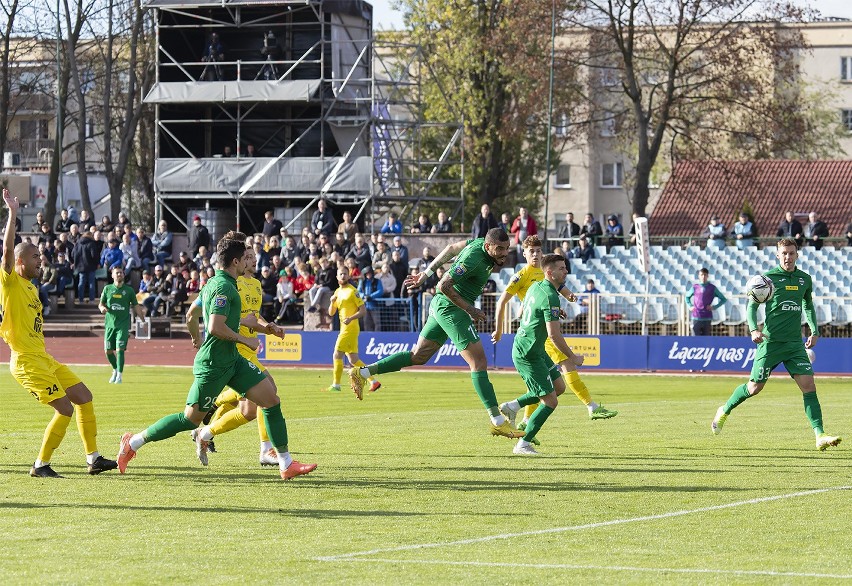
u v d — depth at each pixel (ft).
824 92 317.42
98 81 250.16
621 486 45.88
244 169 175.42
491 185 230.27
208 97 174.81
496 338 66.54
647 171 201.67
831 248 157.58
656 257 159.12
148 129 236.43
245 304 55.93
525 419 61.67
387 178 179.01
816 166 249.55
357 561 32.40
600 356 128.67
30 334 47.44
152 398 90.07
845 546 34.65
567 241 162.50
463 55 220.43
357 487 45.55
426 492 44.39
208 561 32.37
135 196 268.82
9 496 43.34
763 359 58.95
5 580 30.01
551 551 33.86
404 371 130.62
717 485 46.09
